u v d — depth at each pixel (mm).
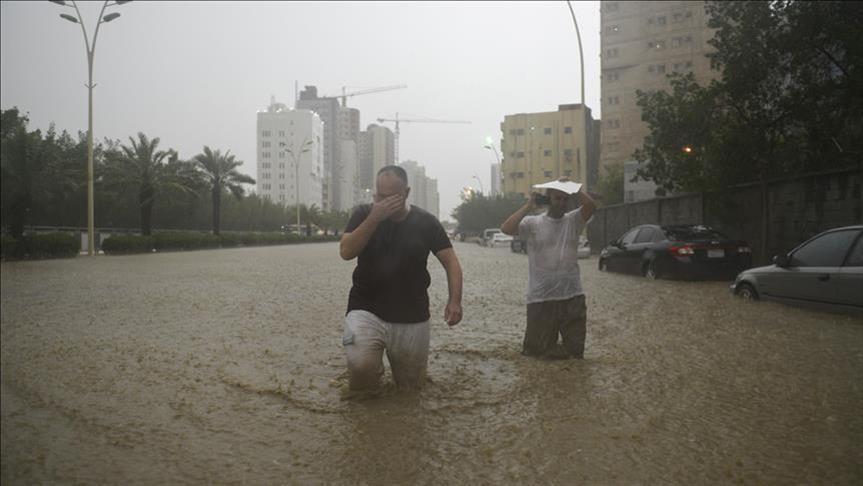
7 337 7629
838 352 6051
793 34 14234
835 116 14961
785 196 15055
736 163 16266
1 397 4883
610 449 3461
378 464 3336
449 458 3387
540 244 5781
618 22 69188
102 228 54000
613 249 17359
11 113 35281
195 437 3861
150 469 3381
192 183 47250
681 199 21391
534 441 3598
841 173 12961
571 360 5715
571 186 5562
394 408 4273
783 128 16016
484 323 8328
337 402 4477
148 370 5750
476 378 5066
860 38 13281
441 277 16891
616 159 69062
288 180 151125
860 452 3389
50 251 31531
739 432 3707
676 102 16734
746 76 15250
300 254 36906
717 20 15758
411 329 4430
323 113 194125
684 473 3139
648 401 4355
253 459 3469
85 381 5371
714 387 4719
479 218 80750
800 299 9266
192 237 47531
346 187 190750
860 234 8492
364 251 4348
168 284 15047
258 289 13625
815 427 3791
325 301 11195
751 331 7309
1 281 16156
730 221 18016
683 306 9695
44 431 4059
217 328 8141
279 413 4273
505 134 92188
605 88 69750
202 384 5168
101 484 3219
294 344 6930
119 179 42969
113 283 15406
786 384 4809
